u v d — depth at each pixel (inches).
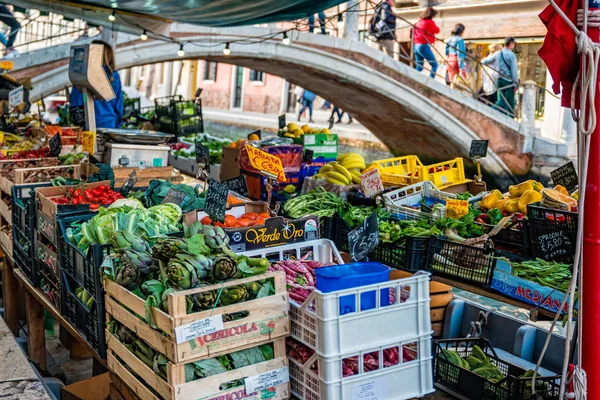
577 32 116.0
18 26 638.5
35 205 217.2
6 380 178.1
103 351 167.3
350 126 933.2
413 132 778.8
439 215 239.0
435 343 169.3
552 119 725.3
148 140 318.0
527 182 245.8
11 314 274.5
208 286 134.9
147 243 159.6
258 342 140.4
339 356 135.6
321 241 187.9
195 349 133.4
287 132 420.8
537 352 175.5
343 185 294.8
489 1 770.2
